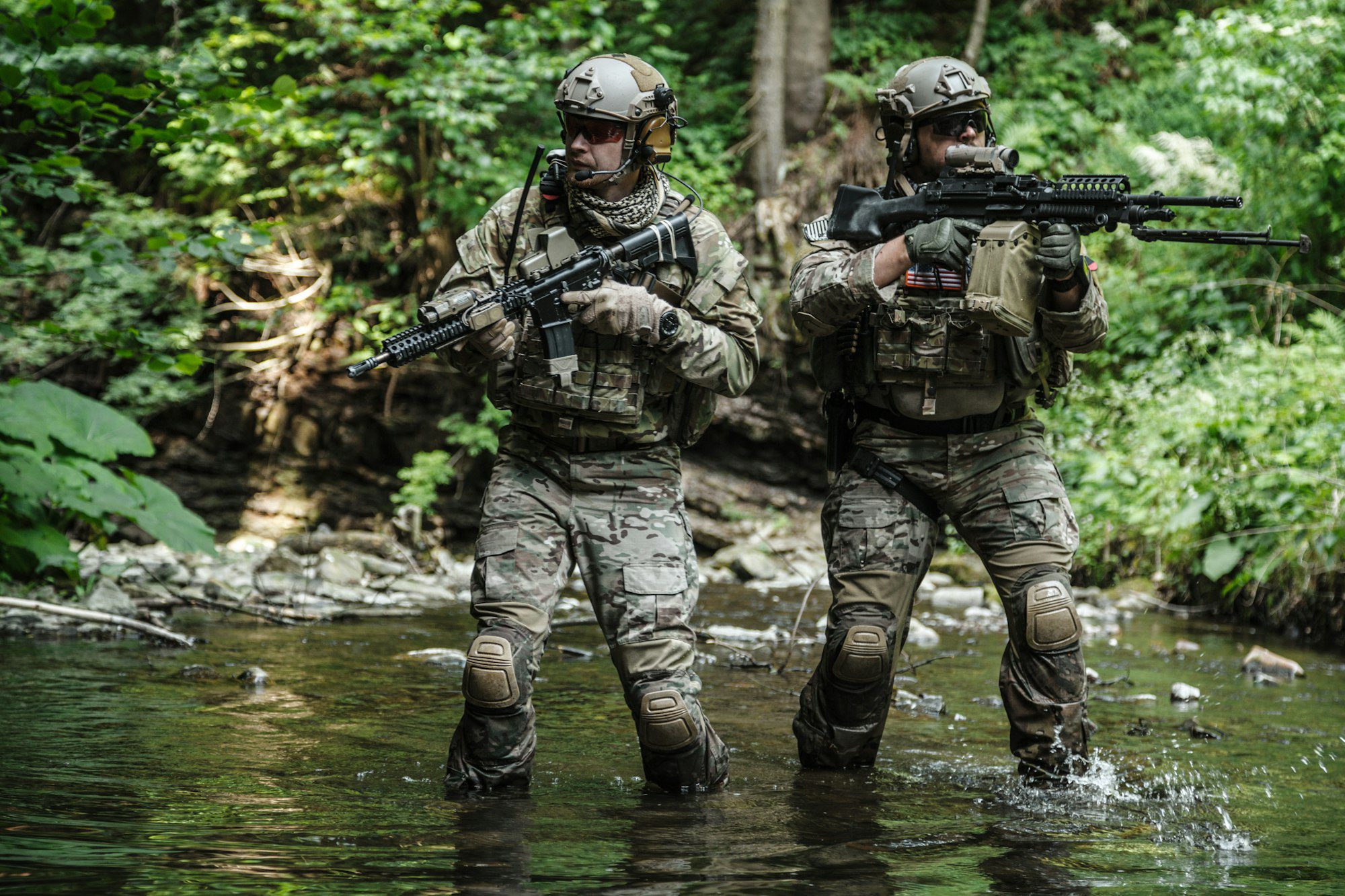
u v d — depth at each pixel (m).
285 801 3.30
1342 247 11.72
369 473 13.55
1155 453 9.90
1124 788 3.80
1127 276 12.60
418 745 4.16
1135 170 13.45
